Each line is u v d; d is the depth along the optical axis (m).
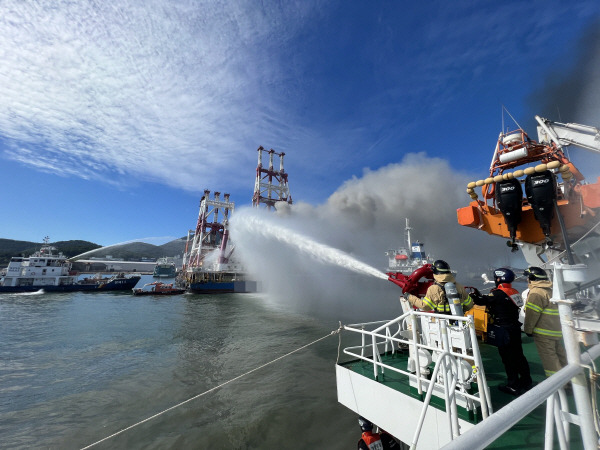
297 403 12.94
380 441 5.89
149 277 173.75
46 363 20.59
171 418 12.29
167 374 17.88
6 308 48.09
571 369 1.63
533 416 3.58
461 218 7.36
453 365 3.76
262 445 10.10
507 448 3.03
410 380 4.52
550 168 5.21
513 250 6.89
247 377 16.56
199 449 10.11
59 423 12.33
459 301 3.98
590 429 1.59
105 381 16.98
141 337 28.19
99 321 36.91
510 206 6.08
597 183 5.76
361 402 4.89
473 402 3.66
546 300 3.90
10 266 70.44
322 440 10.13
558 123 7.05
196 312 43.97
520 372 4.00
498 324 4.12
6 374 18.39
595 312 6.04
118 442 10.80
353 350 20.36
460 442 1.08
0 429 11.87
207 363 19.81
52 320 37.75
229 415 12.25
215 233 99.69
